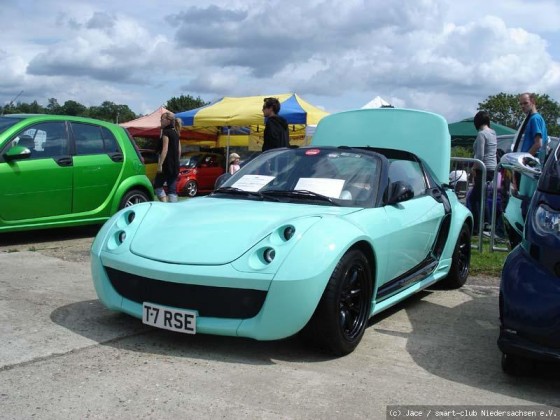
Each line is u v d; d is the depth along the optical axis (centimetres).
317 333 348
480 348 396
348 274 358
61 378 309
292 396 297
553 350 302
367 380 325
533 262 322
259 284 328
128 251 373
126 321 411
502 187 822
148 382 308
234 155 1568
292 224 351
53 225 735
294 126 1773
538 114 779
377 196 432
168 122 918
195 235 367
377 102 1216
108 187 792
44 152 730
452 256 552
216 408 280
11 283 511
